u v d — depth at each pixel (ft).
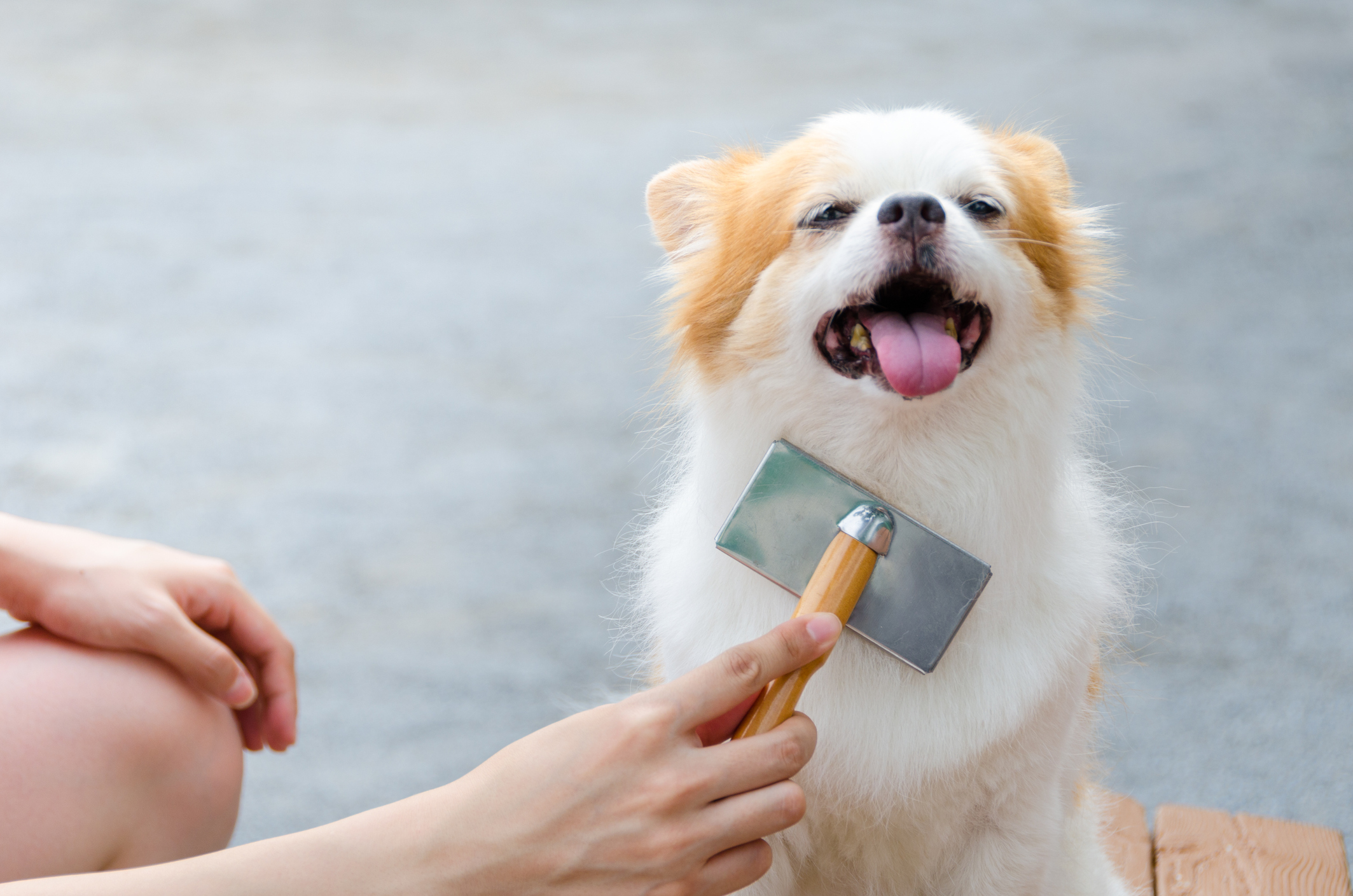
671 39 24.57
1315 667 7.05
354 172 17.24
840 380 4.53
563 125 19.20
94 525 8.86
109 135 18.37
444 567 8.38
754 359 4.60
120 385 11.24
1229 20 25.40
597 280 13.79
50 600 4.25
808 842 4.66
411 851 3.98
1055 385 4.62
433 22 25.67
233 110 19.75
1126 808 5.33
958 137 4.67
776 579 4.32
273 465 9.84
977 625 4.52
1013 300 4.54
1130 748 6.34
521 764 4.01
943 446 4.54
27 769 4.08
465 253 14.60
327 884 3.96
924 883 4.72
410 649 7.41
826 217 4.60
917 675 4.51
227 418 10.63
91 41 23.16
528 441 10.23
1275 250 13.98
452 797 4.02
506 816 3.99
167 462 9.86
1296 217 14.85
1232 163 16.71
